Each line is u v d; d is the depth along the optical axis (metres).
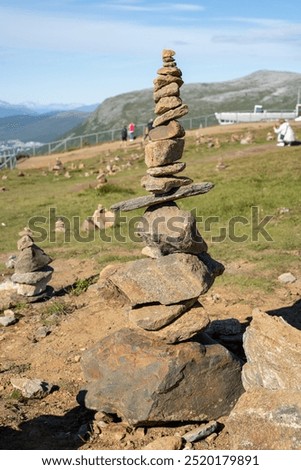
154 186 7.82
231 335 9.90
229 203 20.34
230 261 14.37
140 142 46.41
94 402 7.84
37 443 7.34
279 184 22.56
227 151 34.34
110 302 8.96
